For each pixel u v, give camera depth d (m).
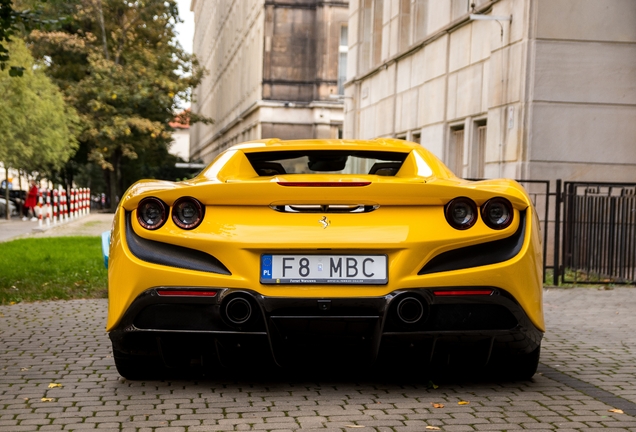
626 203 10.14
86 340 5.98
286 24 42.69
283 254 3.92
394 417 3.77
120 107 43.25
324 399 4.11
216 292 3.91
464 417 3.78
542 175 12.14
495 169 13.17
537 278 4.09
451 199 3.96
